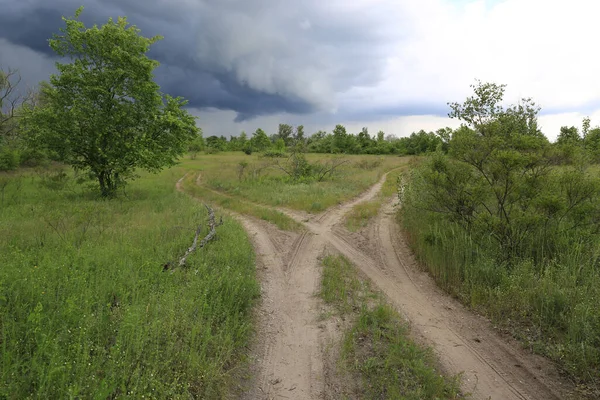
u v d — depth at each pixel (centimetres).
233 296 593
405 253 960
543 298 559
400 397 392
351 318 594
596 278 578
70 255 680
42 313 434
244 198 1872
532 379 435
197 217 1204
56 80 1625
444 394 405
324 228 1242
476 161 781
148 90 1736
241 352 485
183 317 482
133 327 413
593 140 905
